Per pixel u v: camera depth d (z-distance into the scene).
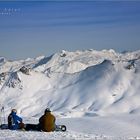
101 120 59.94
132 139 20.41
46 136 20.61
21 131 23.97
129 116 78.19
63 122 53.81
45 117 24.33
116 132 52.69
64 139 19.47
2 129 25.92
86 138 20.09
